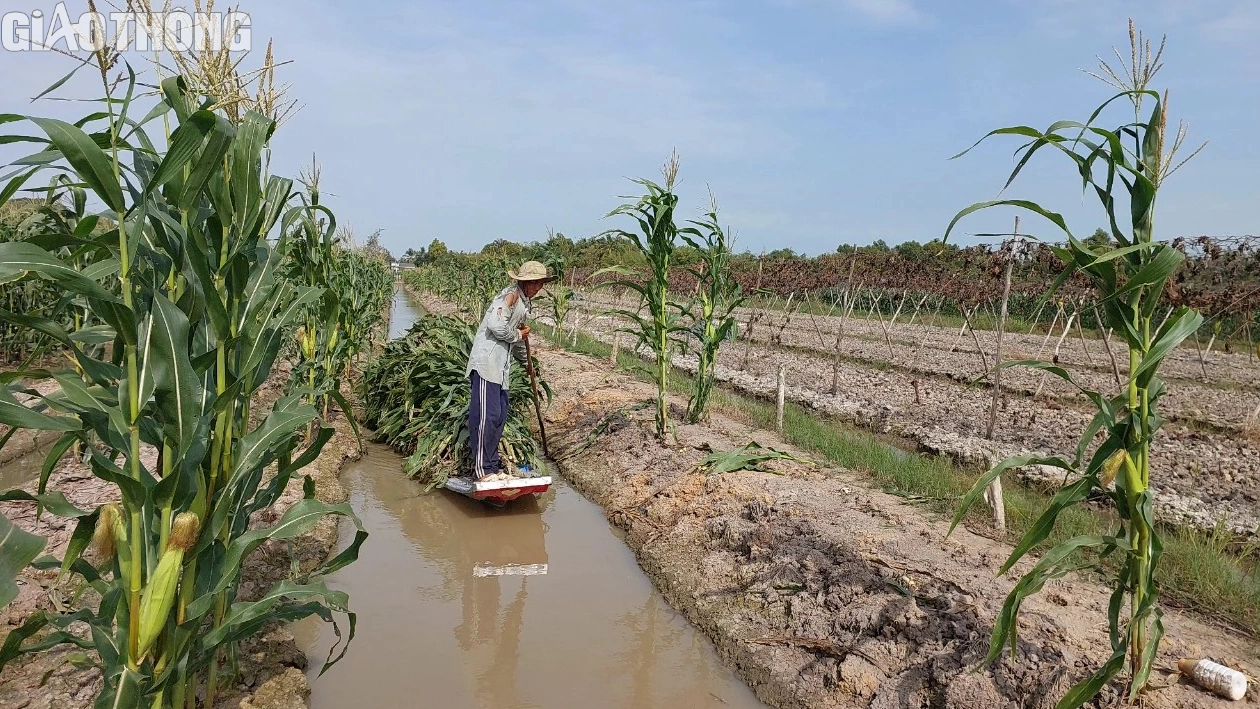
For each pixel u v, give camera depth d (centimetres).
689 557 660
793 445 928
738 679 504
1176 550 557
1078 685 345
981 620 446
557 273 1598
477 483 766
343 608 350
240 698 434
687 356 1842
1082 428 1062
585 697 482
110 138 298
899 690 430
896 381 1530
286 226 399
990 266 1326
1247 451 949
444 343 1024
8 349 1190
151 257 315
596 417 1109
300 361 977
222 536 359
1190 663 387
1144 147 352
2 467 812
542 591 641
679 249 1020
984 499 671
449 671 509
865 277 2009
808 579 554
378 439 1102
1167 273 316
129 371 281
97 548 278
